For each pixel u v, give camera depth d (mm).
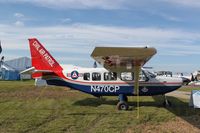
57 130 9172
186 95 21828
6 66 59031
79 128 9523
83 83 15086
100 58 12070
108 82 14766
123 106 13594
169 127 9844
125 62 12938
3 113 12289
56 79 15602
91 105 15172
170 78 14852
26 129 9234
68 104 15547
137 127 9758
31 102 16281
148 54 10766
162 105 15312
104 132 9000
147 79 14680
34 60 16031
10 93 22000
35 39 16062
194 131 9297
